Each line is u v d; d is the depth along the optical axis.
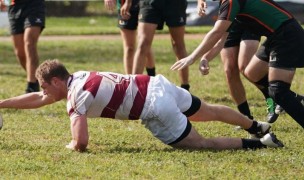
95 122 30.08
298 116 24.80
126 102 23.88
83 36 78.69
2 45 68.81
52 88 24.25
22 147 24.89
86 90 23.72
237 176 21.02
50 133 27.88
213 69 49.97
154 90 24.03
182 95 24.55
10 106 25.36
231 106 35.84
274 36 24.58
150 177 20.83
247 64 28.55
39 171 21.52
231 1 23.94
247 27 25.00
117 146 25.19
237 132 28.06
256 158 23.03
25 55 39.56
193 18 86.44
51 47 67.69
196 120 25.14
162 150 24.33
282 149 24.31
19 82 44.84
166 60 56.94
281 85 24.70
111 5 35.09
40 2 38.47
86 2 111.44
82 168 21.78
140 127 29.16
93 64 54.88
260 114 32.88
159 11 35.84
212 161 22.67
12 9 38.94
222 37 24.59
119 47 67.38
